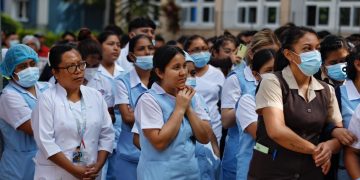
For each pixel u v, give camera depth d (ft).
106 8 71.92
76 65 14.17
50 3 78.33
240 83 17.28
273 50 16.03
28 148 16.12
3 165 16.10
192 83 16.72
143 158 14.02
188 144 13.97
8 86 16.20
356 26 54.65
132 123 17.60
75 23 79.36
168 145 13.69
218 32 58.95
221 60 23.63
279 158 12.26
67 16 78.95
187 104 13.75
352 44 22.86
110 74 21.06
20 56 15.83
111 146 15.07
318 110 12.17
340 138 12.30
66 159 13.92
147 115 13.75
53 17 78.38
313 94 12.25
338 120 12.60
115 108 18.52
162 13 61.57
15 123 15.78
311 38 12.19
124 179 17.72
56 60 14.17
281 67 12.69
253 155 12.84
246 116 15.69
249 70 17.33
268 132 11.92
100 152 14.84
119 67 21.86
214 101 20.06
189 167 13.89
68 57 14.12
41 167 14.21
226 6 59.16
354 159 12.72
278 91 12.10
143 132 13.76
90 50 19.67
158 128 13.62
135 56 18.10
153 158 13.76
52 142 13.89
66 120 14.07
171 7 61.16
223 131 20.35
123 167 17.74
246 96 15.93
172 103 13.97
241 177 15.92
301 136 12.12
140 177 14.10
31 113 14.98
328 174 13.60
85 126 14.32
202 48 19.92
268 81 12.20
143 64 18.03
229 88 17.48
